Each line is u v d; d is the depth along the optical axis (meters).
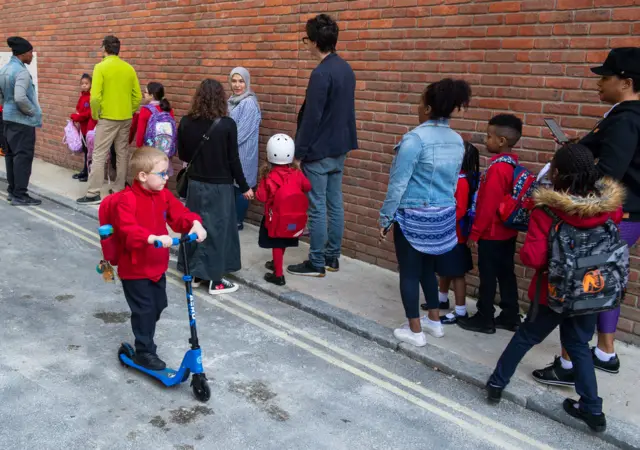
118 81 8.44
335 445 3.44
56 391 3.85
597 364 4.25
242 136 7.00
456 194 4.68
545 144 5.00
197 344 3.79
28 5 11.80
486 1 5.23
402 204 4.29
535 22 4.95
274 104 7.36
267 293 5.71
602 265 3.39
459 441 3.54
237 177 5.60
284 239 5.66
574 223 3.38
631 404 3.87
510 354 3.78
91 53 10.35
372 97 6.26
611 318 4.13
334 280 6.00
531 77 5.02
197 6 8.18
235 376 4.16
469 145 4.77
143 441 3.38
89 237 7.26
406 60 5.91
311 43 5.69
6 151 8.56
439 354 4.45
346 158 6.59
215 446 3.38
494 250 4.69
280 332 4.91
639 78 3.75
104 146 8.61
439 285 5.33
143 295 3.96
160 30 8.83
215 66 8.07
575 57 4.75
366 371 4.32
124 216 3.69
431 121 4.27
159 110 7.80
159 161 3.74
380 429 3.62
